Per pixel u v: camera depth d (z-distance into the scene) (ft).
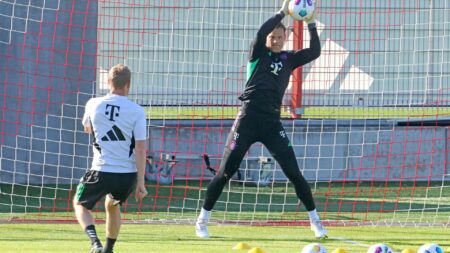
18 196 161.89
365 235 125.80
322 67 223.71
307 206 120.67
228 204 159.84
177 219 141.08
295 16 119.14
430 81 261.44
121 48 242.78
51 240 115.55
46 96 176.35
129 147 92.68
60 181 177.68
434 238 123.03
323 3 258.16
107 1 210.18
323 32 259.19
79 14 176.96
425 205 160.66
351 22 261.44
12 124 175.42
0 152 175.11
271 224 137.28
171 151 187.52
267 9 259.39
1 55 174.81
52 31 175.94
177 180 188.96
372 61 259.39
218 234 124.88
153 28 258.98
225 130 189.47
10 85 175.22
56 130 177.06
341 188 182.19
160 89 243.60
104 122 92.07
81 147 177.58
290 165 119.55
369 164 189.47
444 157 190.60
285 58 119.55
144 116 92.73
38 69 175.94
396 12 245.04
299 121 189.06
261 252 99.76
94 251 93.20
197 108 223.92
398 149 189.98
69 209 150.82
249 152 186.29
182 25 264.11
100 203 156.04
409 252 99.76
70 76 177.06
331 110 228.22
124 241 115.24
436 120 194.29
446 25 263.49
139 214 146.20
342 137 189.26
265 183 183.52
